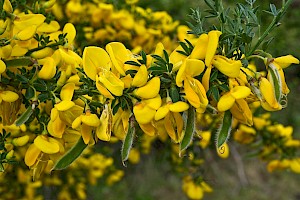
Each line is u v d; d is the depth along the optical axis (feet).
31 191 3.27
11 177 3.14
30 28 1.76
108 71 1.62
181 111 1.60
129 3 3.23
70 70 1.73
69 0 3.10
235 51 1.69
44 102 1.84
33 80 1.74
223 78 1.64
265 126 3.06
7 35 1.82
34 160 1.75
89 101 1.71
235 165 5.63
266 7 3.90
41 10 1.95
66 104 1.67
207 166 4.82
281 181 6.48
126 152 1.61
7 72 1.75
